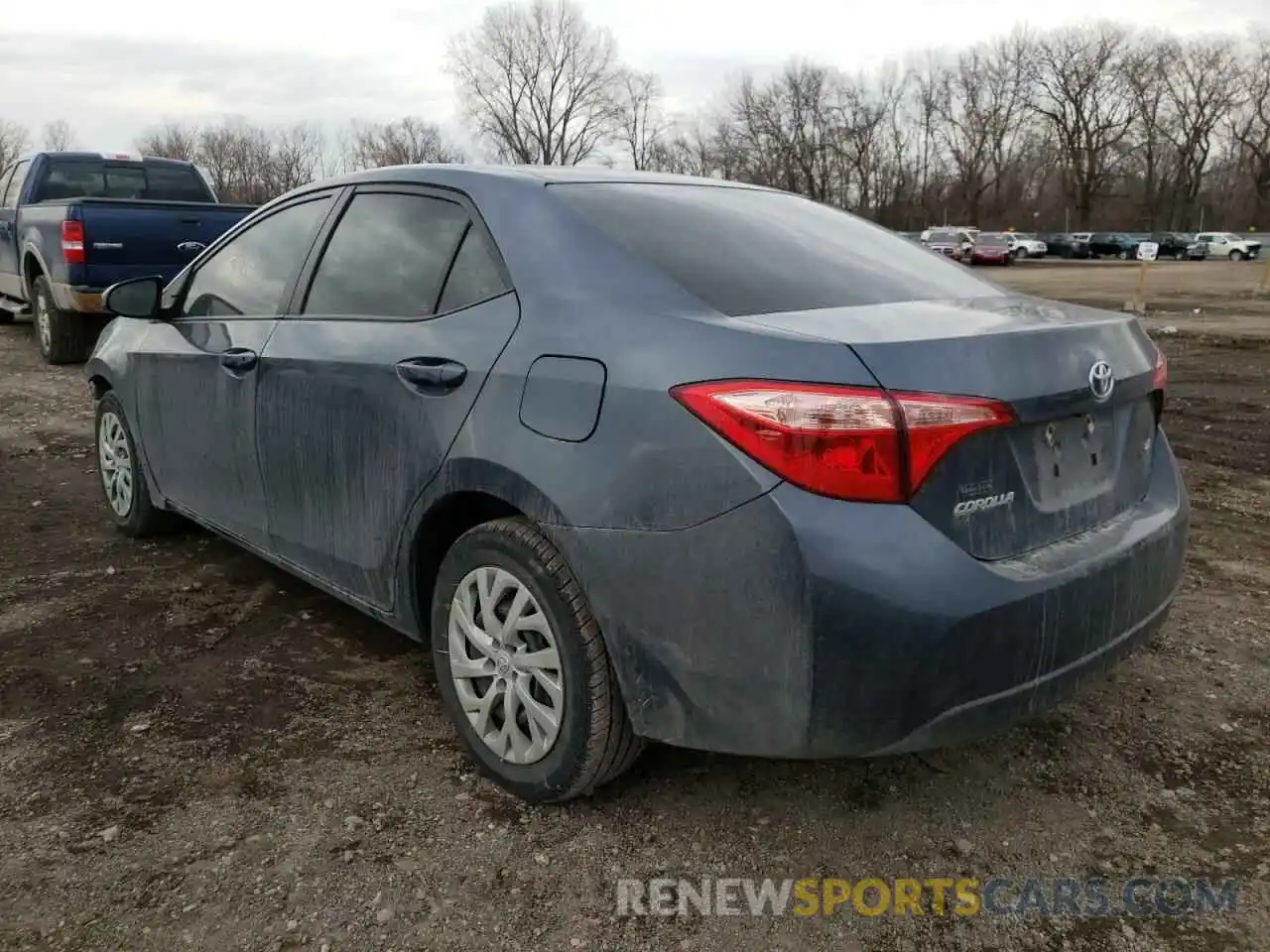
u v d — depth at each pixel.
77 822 2.60
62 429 7.23
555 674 2.55
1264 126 81.25
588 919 2.30
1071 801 2.77
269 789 2.76
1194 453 6.91
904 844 2.58
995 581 2.19
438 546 2.97
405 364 2.85
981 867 2.50
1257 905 2.38
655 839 2.58
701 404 2.21
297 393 3.28
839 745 2.16
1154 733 3.13
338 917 2.28
